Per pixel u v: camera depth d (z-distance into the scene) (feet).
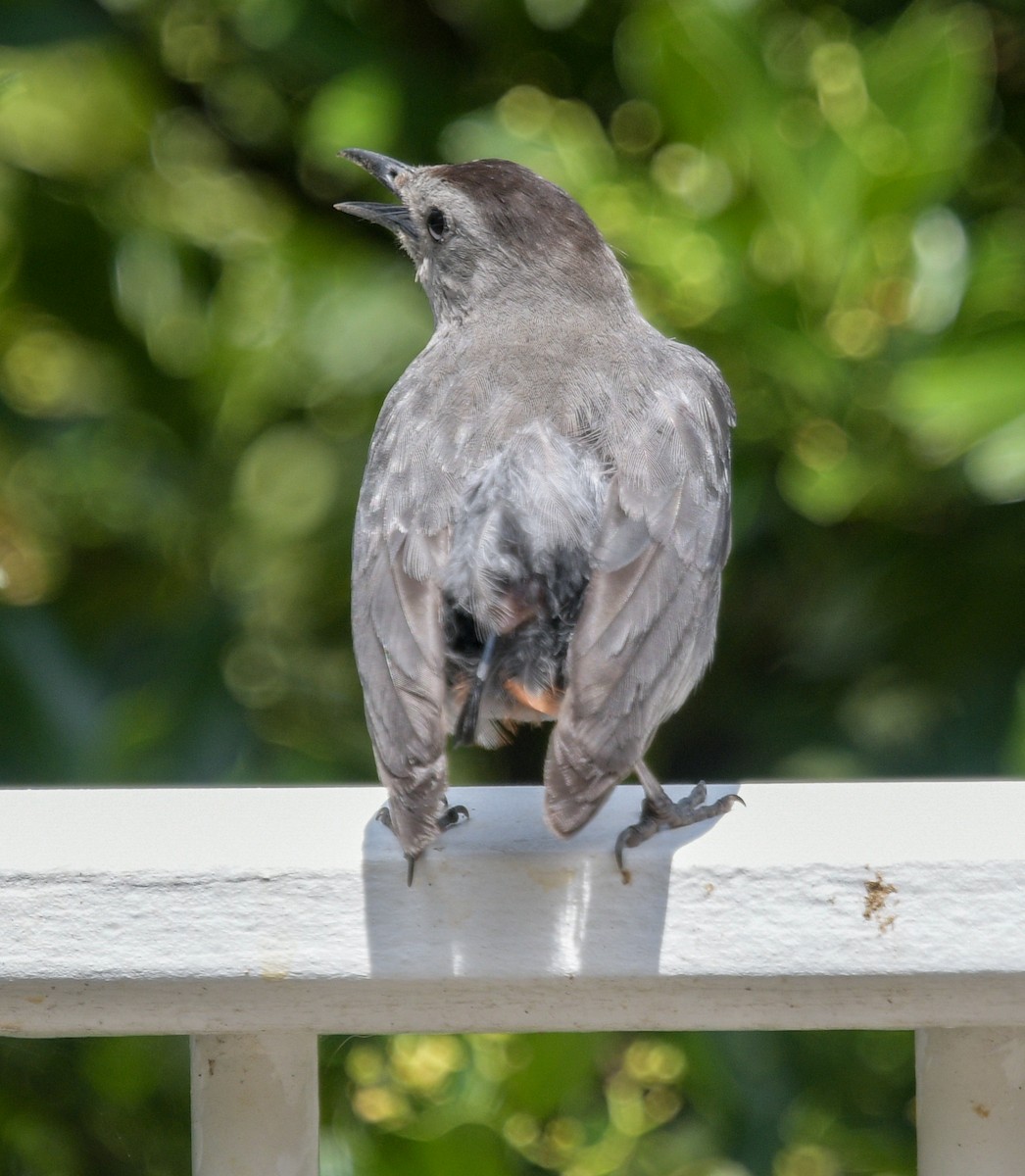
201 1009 16.90
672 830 17.37
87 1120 33.63
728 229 31.73
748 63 32.09
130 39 38.68
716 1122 33.99
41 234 37.65
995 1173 17.02
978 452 29.99
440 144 36.96
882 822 17.62
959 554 33.45
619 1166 33.01
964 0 34.65
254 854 16.80
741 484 32.60
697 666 21.61
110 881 16.37
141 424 37.91
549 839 17.31
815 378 31.04
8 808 18.93
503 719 21.43
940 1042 17.21
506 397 22.93
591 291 26.32
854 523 33.63
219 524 37.52
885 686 34.60
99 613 37.14
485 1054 31.50
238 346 37.83
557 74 37.45
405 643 19.57
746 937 16.35
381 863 16.49
